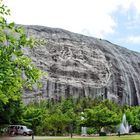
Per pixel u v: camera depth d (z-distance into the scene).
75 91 156.12
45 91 146.00
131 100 174.38
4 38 11.05
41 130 79.06
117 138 53.62
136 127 98.19
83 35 184.88
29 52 154.50
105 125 76.38
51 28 175.38
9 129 70.50
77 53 170.75
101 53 178.50
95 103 122.19
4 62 10.80
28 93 137.88
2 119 56.78
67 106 113.56
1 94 10.54
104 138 54.19
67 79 158.00
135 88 179.25
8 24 11.02
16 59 11.07
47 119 79.81
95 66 170.88
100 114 75.50
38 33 166.12
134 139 49.81
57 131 80.88
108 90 165.75
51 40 167.75
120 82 172.88
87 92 159.00
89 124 76.81
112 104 121.44
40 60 157.00
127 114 97.06
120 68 178.00
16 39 11.20
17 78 11.07
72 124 86.25
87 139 50.91
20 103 65.31
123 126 90.69
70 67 163.12
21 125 74.25
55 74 156.62
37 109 79.00
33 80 11.55
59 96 149.88
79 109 115.00
